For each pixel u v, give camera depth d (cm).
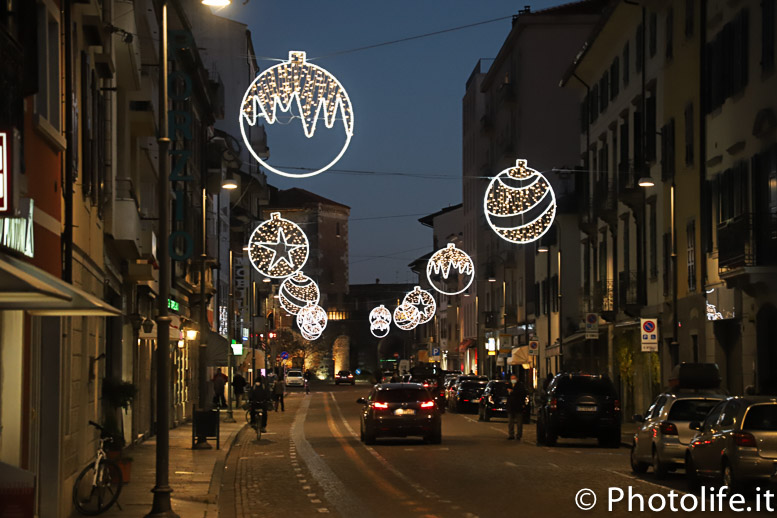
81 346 1883
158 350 1677
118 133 2673
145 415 3591
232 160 6850
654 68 4384
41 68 1505
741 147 3356
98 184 2066
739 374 3453
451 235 11625
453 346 11819
